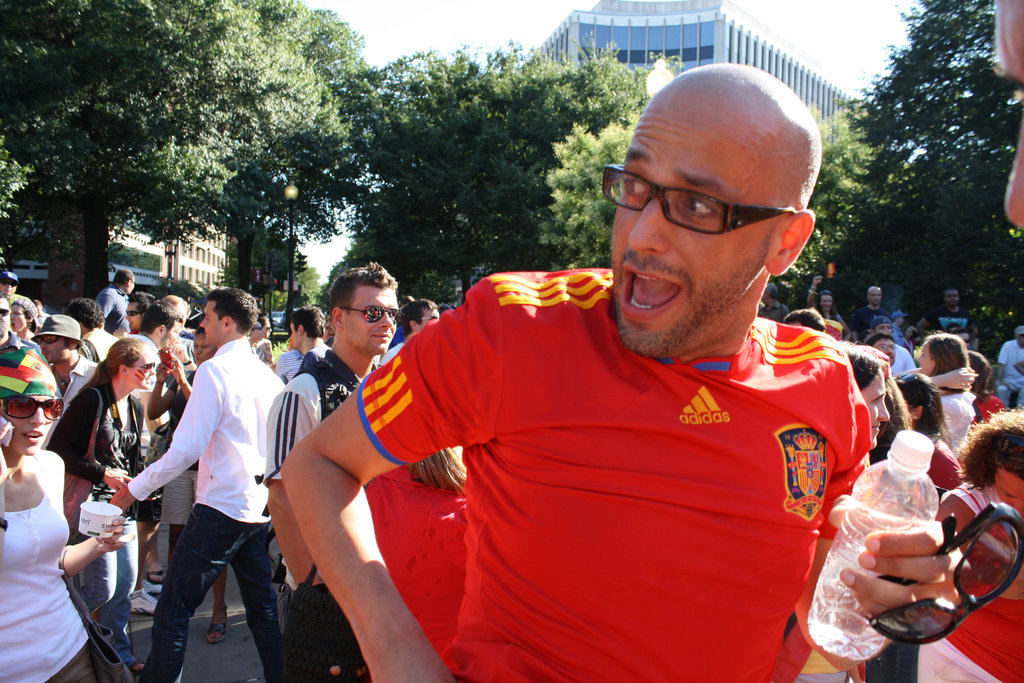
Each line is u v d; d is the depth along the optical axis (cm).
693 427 121
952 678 225
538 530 121
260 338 1054
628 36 8638
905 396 359
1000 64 54
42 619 262
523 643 124
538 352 123
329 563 125
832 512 135
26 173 2172
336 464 134
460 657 131
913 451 128
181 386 519
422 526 223
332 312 341
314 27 4025
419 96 3472
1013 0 52
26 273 4097
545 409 122
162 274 5584
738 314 125
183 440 347
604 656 119
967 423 430
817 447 130
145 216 2622
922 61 1886
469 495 137
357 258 3741
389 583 124
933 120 1894
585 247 2594
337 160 3216
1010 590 204
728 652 121
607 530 118
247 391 364
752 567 121
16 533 255
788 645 191
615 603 118
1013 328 1742
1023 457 204
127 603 388
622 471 119
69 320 516
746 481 121
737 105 116
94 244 2744
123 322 860
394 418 129
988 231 1772
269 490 298
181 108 2569
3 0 2248
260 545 380
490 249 3109
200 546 349
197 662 431
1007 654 214
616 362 124
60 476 281
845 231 2084
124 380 396
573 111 3212
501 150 3200
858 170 2284
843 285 1977
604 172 129
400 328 645
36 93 2220
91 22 2355
